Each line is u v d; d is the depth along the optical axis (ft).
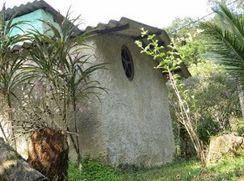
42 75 14.05
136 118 18.90
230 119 27.91
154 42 17.12
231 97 30.25
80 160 14.65
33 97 14.29
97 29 15.53
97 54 16.57
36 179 8.91
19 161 9.02
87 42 16.46
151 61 21.83
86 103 16.06
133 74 19.54
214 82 31.50
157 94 21.86
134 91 19.27
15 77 14.23
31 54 13.82
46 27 18.13
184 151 22.79
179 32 42.45
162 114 22.04
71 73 13.99
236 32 13.71
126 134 17.67
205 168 14.53
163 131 21.65
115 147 16.61
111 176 14.93
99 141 15.90
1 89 14.19
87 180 14.52
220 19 14.02
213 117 27.20
